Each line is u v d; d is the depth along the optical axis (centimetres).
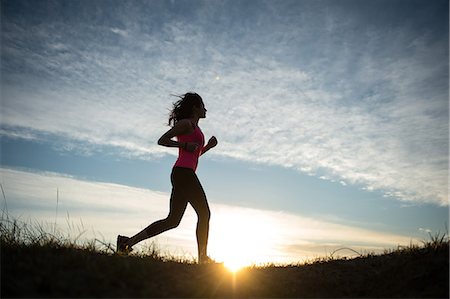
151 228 504
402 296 377
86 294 315
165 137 498
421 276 403
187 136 512
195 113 532
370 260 504
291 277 450
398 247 505
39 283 312
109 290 328
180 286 362
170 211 513
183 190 502
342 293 408
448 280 381
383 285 411
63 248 423
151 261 427
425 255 452
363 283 426
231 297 366
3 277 316
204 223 503
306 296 397
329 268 492
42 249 404
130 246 488
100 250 451
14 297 295
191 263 471
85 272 346
